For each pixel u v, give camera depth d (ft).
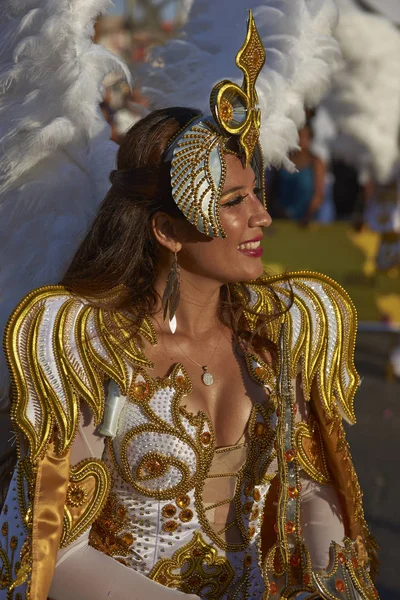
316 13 12.50
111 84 12.58
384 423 30.53
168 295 8.87
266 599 8.75
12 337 8.47
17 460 8.96
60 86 10.93
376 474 25.44
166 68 12.53
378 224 38.09
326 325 9.68
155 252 9.15
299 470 9.38
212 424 8.85
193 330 9.13
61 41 10.85
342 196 46.73
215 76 12.29
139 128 9.04
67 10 10.82
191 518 8.68
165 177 8.84
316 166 40.81
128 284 9.12
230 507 8.91
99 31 12.20
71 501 8.43
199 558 8.79
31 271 10.81
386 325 40.14
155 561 8.69
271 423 9.08
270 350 9.37
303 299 9.73
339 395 9.63
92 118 11.00
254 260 8.95
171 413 8.62
